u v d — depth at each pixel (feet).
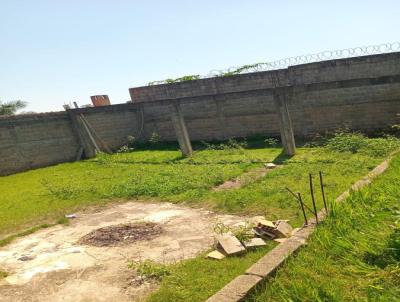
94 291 16.80
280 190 27.66
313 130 54.75
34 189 41.55
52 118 60.80
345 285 13.00
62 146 61.87
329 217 18.10
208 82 62.75
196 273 16.42
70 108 63.05
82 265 19.79
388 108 49.03
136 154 59.77
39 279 18.72
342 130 51.98
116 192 35.17
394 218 16.53
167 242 21.50
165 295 14.82
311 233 17.21
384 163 27.84
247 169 38.60
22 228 28.22
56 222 28.58
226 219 24.08
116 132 68.28
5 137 54.34
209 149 55.42
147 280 17.06
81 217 29.60
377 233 15.74
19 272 19.92
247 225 21.07
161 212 27.89
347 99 51.39
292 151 43.34
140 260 19.03
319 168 33.06
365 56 49.44
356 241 15.64
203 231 22.59
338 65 51.60
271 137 58.23
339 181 27.91
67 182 43.21
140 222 25.94
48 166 59.16
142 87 70.33
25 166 56.59
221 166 41.01
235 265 16.67
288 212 23.08
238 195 27.96
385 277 12.89
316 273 14.02
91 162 57.77
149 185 35.60
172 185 34.30
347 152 37.99
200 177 36.19
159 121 70.03
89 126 63.16
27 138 57.11
